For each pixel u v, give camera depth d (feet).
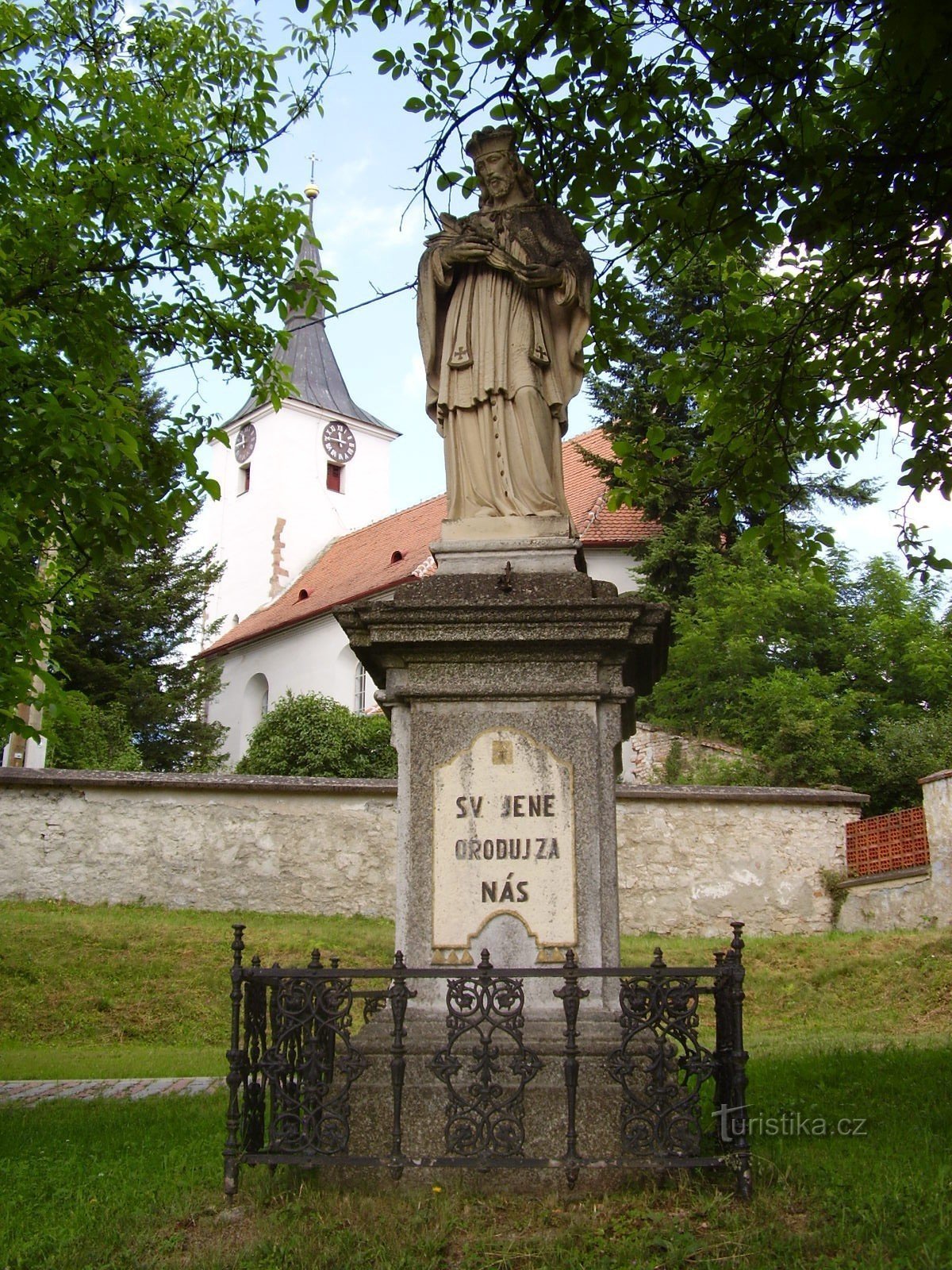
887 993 44.39
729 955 16.78
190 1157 19.66
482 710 19.81
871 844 61.05
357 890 60.54
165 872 59.67
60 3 34.91
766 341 30.60
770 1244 14.30
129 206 33.27
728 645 85.76
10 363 27.43
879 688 91.76
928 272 27.22
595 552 96.27
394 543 135.33
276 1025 16.76
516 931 18.94
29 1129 23.24
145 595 108.17
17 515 28.02
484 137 23.79
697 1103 16.30
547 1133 17.07
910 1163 17.06
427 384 23.21
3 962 46.19
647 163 27.76
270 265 36.60
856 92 27.14
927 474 30.37
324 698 95.30
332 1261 14.40
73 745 87.66
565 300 22.72
